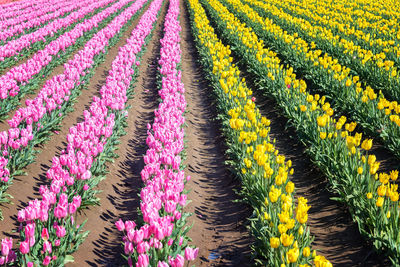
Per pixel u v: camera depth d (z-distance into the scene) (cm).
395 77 1021
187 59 1634
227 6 2891
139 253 388
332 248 496
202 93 1227
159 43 1906
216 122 989
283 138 868
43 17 2062
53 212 458
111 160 712
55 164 534
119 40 1853
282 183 503
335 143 648
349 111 925
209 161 792
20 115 695
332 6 2536
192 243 523
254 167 587
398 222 442
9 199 548
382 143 780
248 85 1253
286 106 903
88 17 2373
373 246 460
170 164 591
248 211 575
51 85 895
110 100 847
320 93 1107
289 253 337
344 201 552
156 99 1152
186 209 603
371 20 2031
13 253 379
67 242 452
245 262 474
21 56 1374
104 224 550
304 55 1298
